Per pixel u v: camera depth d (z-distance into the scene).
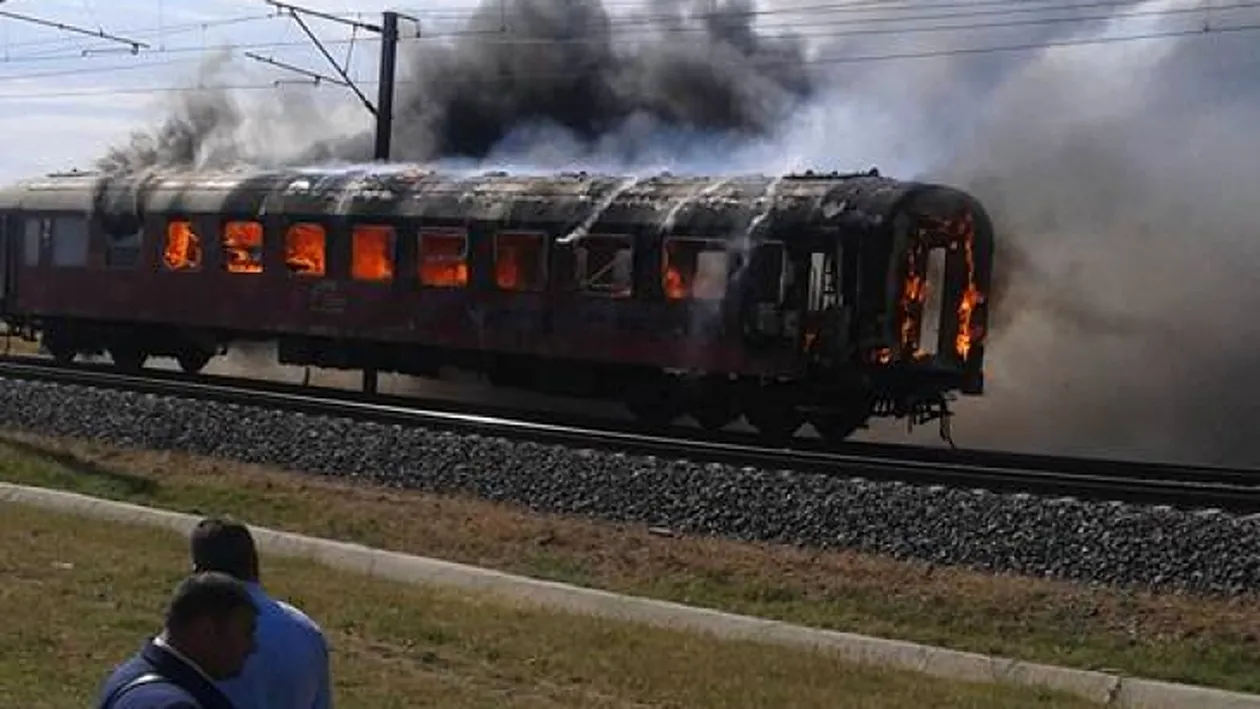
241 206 26.61
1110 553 13.66
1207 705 10.52
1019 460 19.02
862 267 20.25
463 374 25.03
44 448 20.48
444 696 9.16
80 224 29.31
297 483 18.27
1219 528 13.50
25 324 31.00
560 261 22.70
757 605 13.64
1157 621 12.46
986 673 11.27
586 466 17.08
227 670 4.26
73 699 8.35
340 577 13.27
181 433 20.45
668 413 22.45
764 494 15.74
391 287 24.67
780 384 21.09
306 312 25.77
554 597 13.37
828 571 14.18
